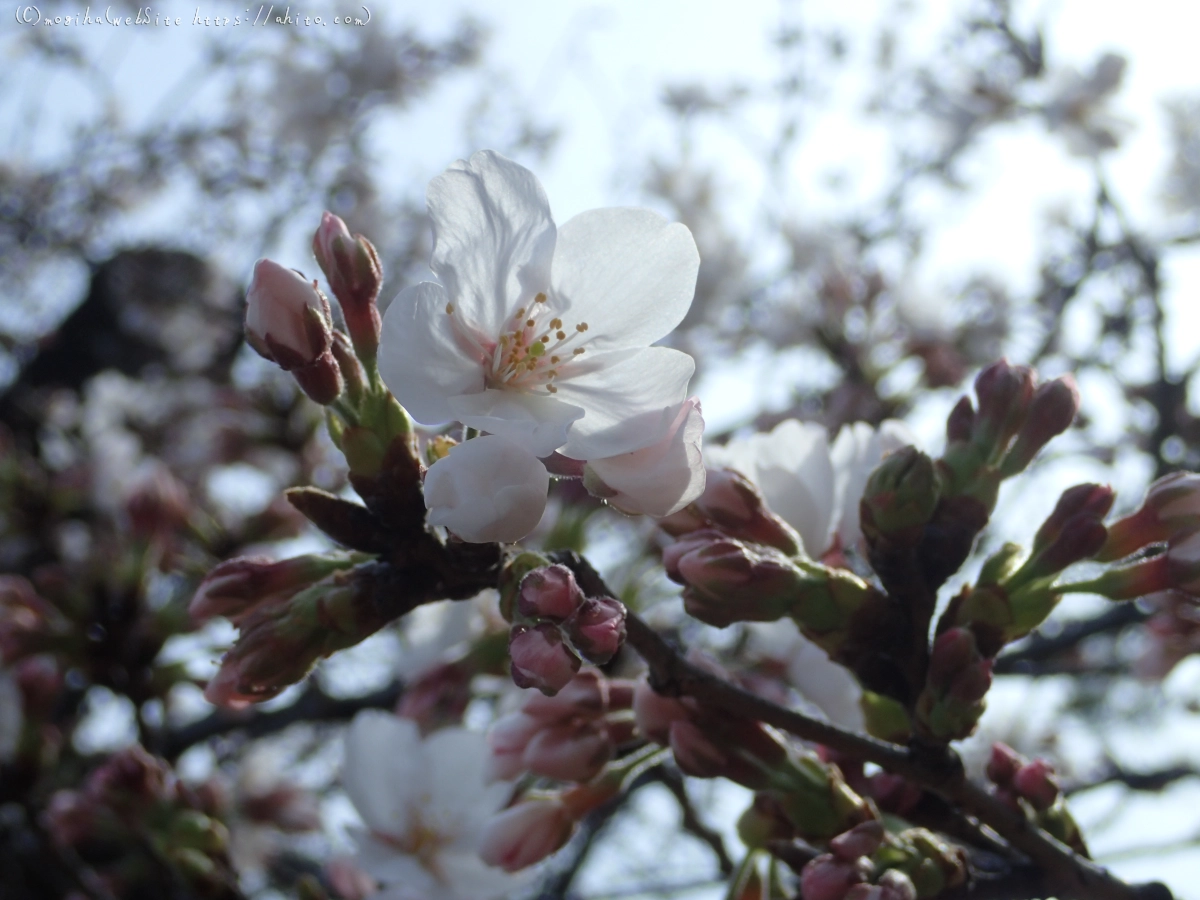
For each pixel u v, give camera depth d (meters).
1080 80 0.52
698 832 0.26
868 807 0.18
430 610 0.28
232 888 0.25
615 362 0.16
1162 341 0.44
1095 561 0.18
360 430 0.17
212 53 0.79
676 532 0.19
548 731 0.19
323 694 0.41
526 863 0.20
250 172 0.81
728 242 0.59
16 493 0.45
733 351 0.57
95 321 0.79
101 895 0.26
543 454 0.15
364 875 0.28
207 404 0.59
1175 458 0.49
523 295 0.17
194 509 0.36
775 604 0.18
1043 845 0.18
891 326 0.49
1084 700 0.60
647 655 0.17
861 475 0.20
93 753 0.39
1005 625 0.18
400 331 0.16
